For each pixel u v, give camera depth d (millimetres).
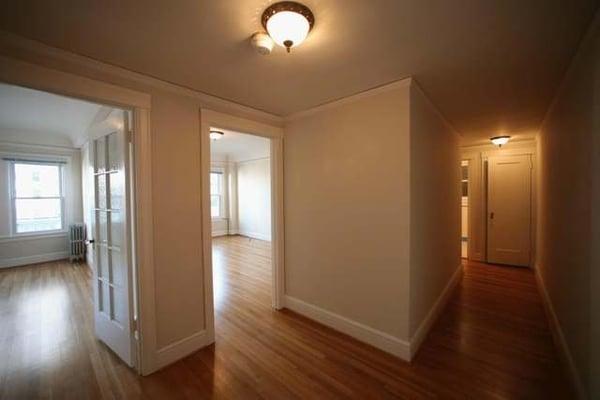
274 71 1964
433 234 2811
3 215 4820
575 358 1812
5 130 4727
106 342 2375
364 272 2424
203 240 2361
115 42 1568
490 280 4105
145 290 1979
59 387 1882
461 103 2719
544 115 3152
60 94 1688
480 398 1755
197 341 2311
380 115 2271
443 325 2727
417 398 1759
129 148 2006
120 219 2143
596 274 1442
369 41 1589
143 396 1799
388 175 2242
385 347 2281
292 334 2570
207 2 1248
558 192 2500
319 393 1812
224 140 6305
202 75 2010
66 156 5418
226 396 1795
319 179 2771
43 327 2727
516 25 1441
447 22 1412
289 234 3115
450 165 3574
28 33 1465
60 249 5406
